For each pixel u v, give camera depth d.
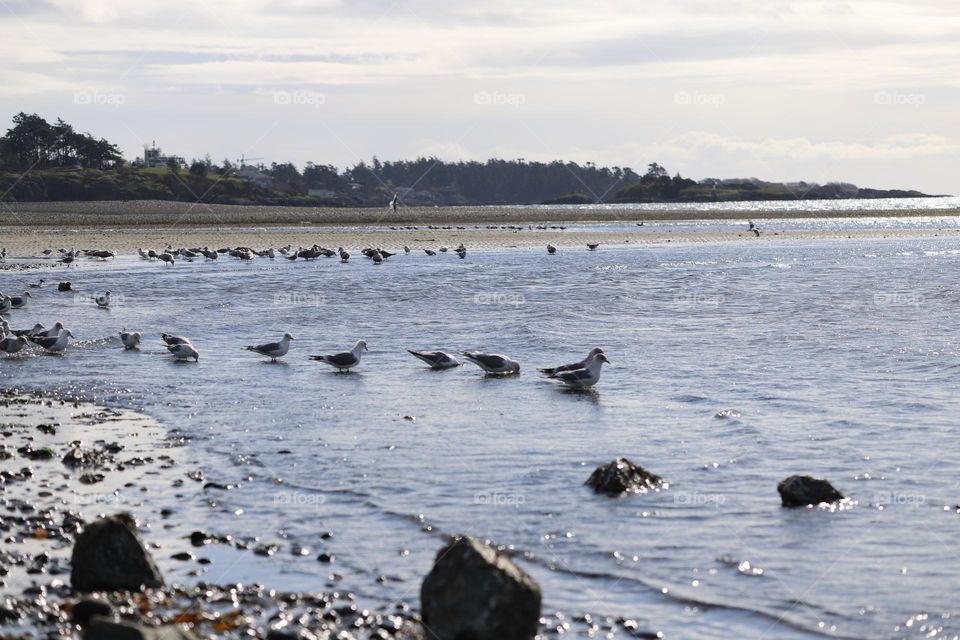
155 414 24.28
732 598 13.48
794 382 27.89
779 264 73.00
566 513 16.80
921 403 24.98
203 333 38.69
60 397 26.44
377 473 19.11
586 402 25.59
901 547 15.23
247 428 22.78
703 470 19.25
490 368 29.72
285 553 14.98
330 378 29.33
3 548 14.88
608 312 45.03
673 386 27.56
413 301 49.56
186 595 13.24
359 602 13.20
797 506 17.09
